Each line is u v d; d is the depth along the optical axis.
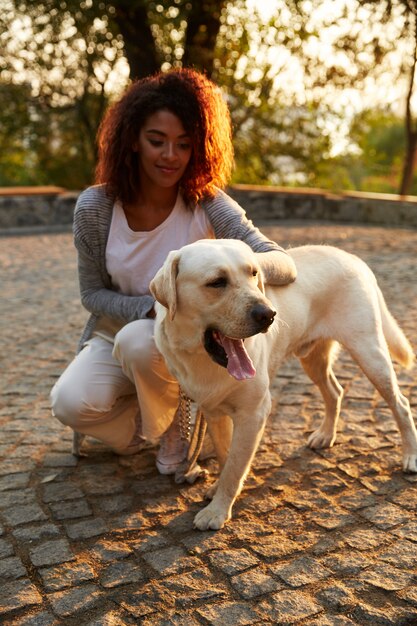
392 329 3.23
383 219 13.87
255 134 17.36
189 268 2.37
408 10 12.77
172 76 2.80
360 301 3.04
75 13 13.20
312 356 3.27
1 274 8.52
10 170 21.47
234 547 2.48
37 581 2.31
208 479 3.07
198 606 2.14
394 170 33.97
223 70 14.35
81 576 2.32
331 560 2.36
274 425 3.66
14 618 2.12
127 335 2.81
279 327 2.78
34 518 2.73
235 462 2.61
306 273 3.01
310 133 17.44
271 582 2.25
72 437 3.57
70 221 13.16
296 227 13.23
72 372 2.99
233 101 15.00
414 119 19.23
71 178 20.64
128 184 2.84
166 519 2.71
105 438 3.13
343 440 3.41
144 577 2.31
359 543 2.46
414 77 15.93
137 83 2.85
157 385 2.89
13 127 18.55
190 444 2.93
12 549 2.51
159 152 2.74
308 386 4.30
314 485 2.95
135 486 3.01
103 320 3.13
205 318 2.38
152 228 2.92
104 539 2.56
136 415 3.30
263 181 18.55
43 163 20.56
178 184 2.92
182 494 2.92
